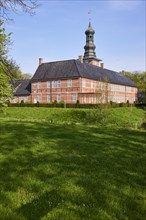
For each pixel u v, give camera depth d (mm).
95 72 72500
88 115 27281
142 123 30891
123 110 43781
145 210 5586
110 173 7891
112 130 17797
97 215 5219
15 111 40219
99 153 10391
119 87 83562
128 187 6801
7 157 9227
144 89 101625
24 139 12422
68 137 13680
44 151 10312
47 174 7508
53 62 72812
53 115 38188
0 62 9383
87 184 6836
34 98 73125
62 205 5559
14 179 7023
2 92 8094
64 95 67312
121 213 5375
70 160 9078
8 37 8875
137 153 10703
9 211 5246
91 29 84438
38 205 5547
